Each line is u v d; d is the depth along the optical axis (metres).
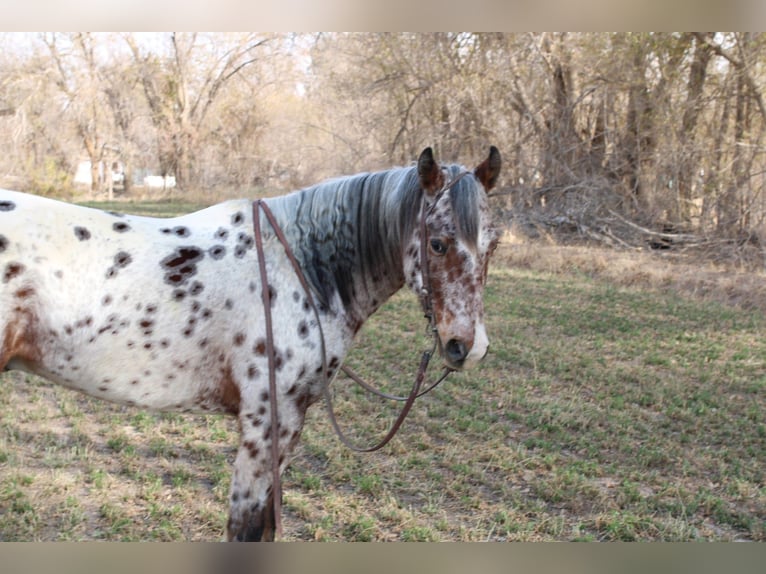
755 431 5.83
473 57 18.05
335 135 20.52
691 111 15.48
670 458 5.20
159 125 33.12
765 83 14.66
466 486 4.55
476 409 6.10
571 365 7.56
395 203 3.27
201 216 3.29
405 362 7.49
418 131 18.94
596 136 17.23
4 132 26.00
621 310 10.45
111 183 33.91
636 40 15.59
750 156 14.01
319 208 3.30
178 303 3.06
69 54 30.91
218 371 3.15
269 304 3.12
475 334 3.00
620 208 16.58
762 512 4.43
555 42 17.17
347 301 3.33
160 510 4.04
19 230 2.92
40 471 4.52
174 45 32.66
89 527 3.86
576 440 5.46
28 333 2.93
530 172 17.64
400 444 5.17
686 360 7.95
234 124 31.42
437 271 3.04
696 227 15.20
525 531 4.00
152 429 5.32
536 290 11.76
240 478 3.11
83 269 2.97
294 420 3.21
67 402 5.82
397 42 18.41
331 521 4.04
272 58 31.28
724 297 11.43
